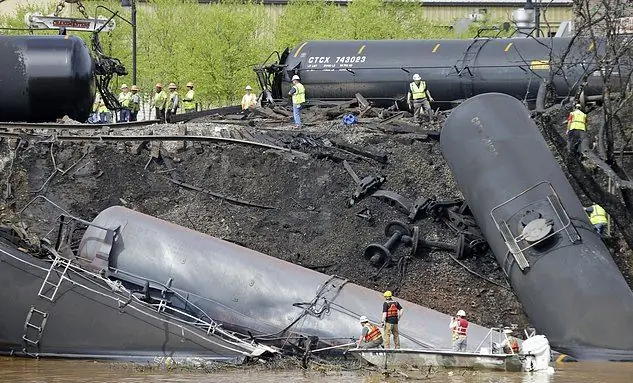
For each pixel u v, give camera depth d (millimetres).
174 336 46406
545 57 72875
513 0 154500
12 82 69188
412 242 57938
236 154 64375
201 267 50156
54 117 71375
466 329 45500
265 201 62219
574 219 51656
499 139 55094
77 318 46875
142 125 69188
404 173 63406
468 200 56188
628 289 49500
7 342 47188
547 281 50031
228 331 48906
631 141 63656
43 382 40594
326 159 64125
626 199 53250
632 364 45938
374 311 47969
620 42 56906
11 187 63031
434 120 71375
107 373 43031
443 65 75938
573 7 55219
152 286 50250
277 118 76438
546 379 41094
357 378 41719
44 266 47750
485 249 58000
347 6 131750
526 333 46875
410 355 44094
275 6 153625
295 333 48062
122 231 51812
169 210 62156
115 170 63938
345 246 59219
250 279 49500
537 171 53469
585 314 48500
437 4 154375
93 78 71562
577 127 56594
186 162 64500
